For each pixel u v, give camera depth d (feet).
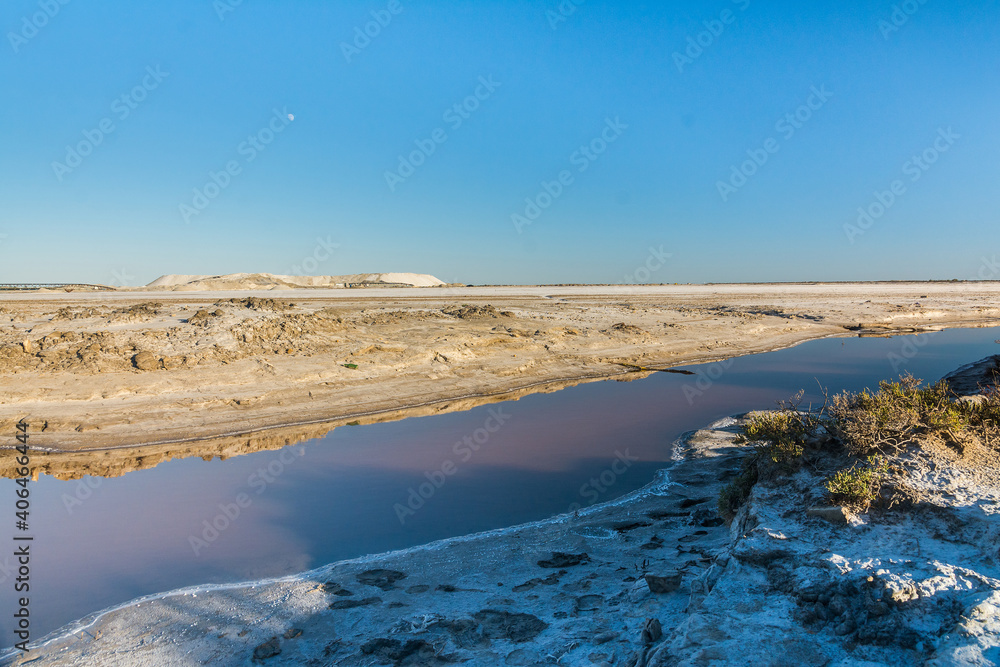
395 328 80.07
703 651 14.26
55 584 23.68
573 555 25.08
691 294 208.03
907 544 17.51
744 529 20.94
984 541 16.90
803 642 14.44
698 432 43.04
